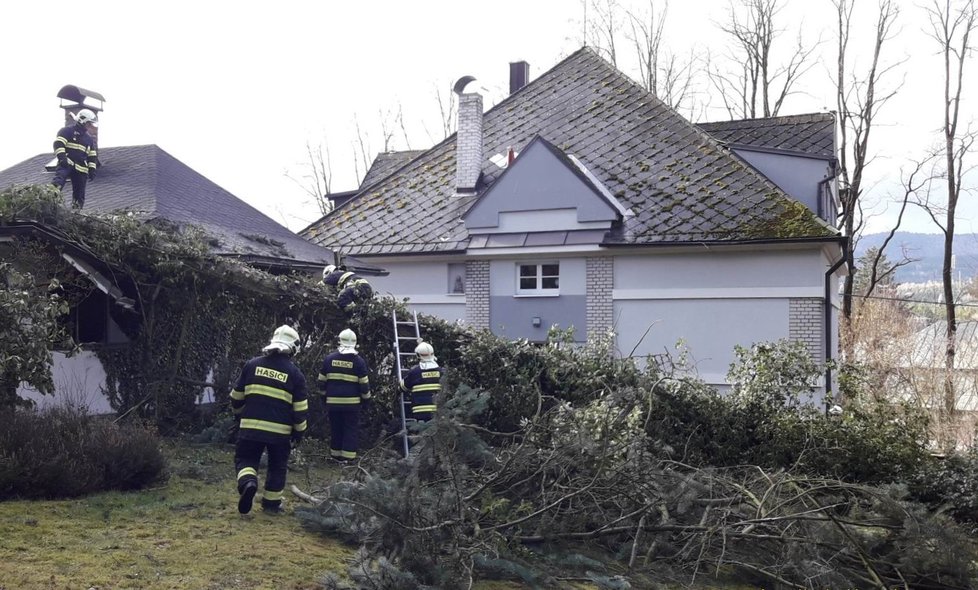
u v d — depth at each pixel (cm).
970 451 1129
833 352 2362
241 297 1243
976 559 827
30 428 800
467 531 706
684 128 2283
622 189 2148
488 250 2139
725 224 1956
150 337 1213
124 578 573
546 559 739
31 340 887
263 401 772
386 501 646
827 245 1891
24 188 1090
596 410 860
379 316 1267
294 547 684
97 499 775
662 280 2000
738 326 1934
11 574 558
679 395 1148
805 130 2320
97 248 1135
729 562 794
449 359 1281
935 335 3259
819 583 759
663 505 798
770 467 1074
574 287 2084
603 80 2598
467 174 2364
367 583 588
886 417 1143
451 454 679
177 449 1080
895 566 813
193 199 1580
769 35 3550
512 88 3058
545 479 785
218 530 710
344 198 3028
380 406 1260
